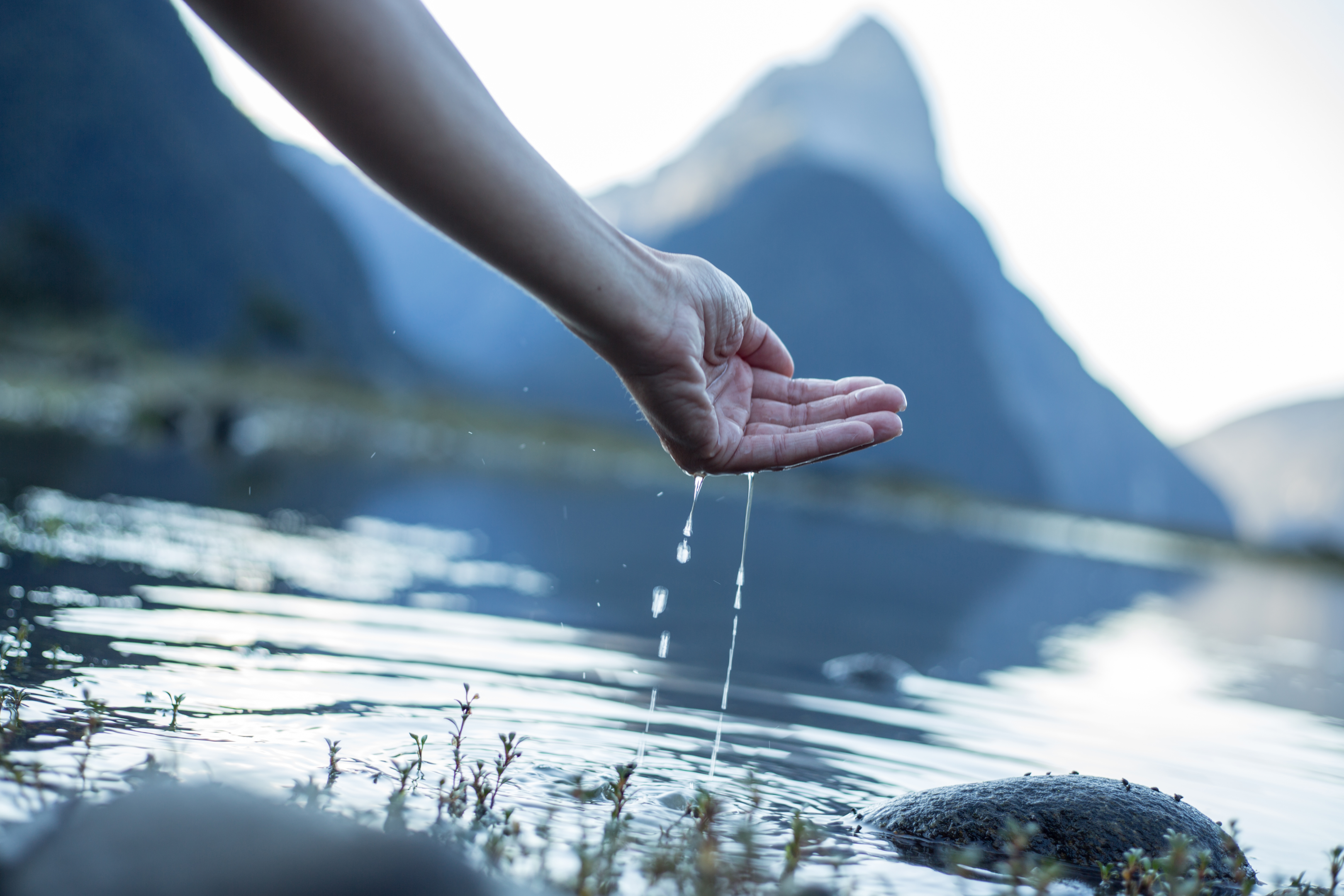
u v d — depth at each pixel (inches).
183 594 208.2
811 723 176.6
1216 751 195.2
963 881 100.2
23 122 4653.1
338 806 93.4
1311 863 122.4
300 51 59.6
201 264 5024.6
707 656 235.0
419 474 811.4
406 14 62.4
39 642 147.9
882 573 573.0
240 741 111.9
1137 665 329.1
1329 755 203.9
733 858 97.4
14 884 57.2
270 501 444.5
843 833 114.1
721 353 91.4
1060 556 1105.4
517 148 68.2
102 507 332.2
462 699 152.6
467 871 62.7
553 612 264.4
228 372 1462.8
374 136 63.1
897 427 95.0
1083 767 166.9
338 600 231.0
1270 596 946.1
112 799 68.9
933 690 231.6
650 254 80.3
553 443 1557.6
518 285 76.4
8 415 701.9
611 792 114.5
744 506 1040.2
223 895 56.6
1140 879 102.1
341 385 1648.6
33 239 1747.0
